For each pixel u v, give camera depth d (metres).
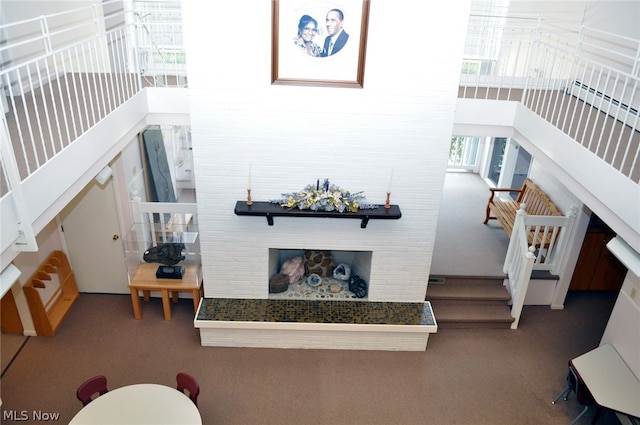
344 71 5.03
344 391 5.80
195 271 6.75
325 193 5.50
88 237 6.88
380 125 5.31
